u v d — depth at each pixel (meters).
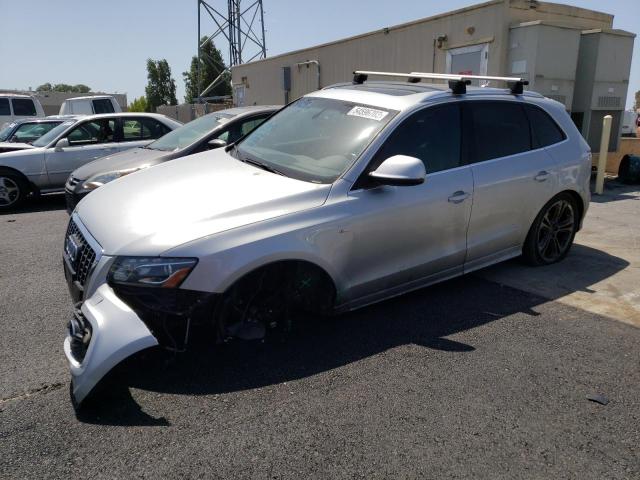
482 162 4.32
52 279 4.98
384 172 3.45
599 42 10.28
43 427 2.74
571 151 5.08
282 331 3.73
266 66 19.36
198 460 2.51
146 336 2.69
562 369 3.38
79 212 3.58
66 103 16.47
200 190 3.49
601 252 5.80
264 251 3.10
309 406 2.93
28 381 3.18
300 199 3.40
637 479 2.46
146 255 2.90
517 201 4.59
